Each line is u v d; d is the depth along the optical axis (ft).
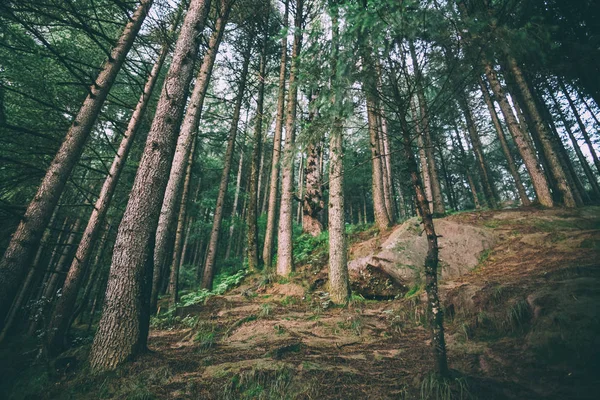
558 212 30.40
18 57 19.22
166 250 26.40
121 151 23.81
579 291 12.43
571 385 8.58
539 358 10.37
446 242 27.25
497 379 9.78
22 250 13.87
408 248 26.81
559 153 45.96
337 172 25.67
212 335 17.89
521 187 46.14
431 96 11.12
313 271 31.71
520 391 8.86
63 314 17.34
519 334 12.49
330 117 11.26
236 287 34.76
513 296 14.64
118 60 18.56
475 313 15.60
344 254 24.84
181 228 35.47
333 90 9.75
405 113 11.27
